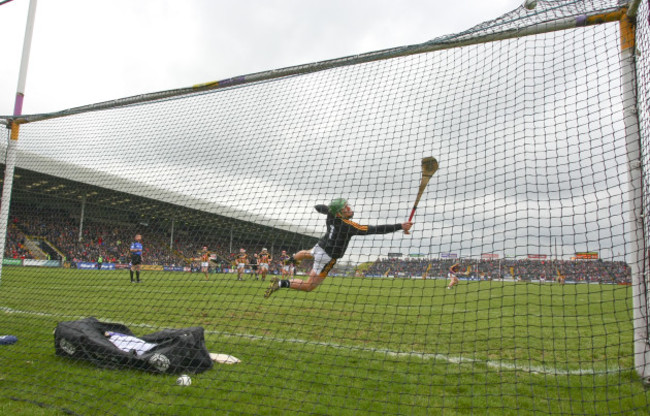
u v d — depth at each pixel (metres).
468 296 15.26
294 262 5.86
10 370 4.49
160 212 19.56
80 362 4.75
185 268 25.44
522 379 4.54
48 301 10.14
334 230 5.49
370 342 6.23
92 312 8.51
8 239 24.16
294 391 4.01
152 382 4.14
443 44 5.09
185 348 4.56
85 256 25.28
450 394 4.03
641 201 4.43
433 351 5.80
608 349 6.07
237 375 4.45
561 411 3.61
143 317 8.05
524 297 15.68
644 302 4.39
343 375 4.53
